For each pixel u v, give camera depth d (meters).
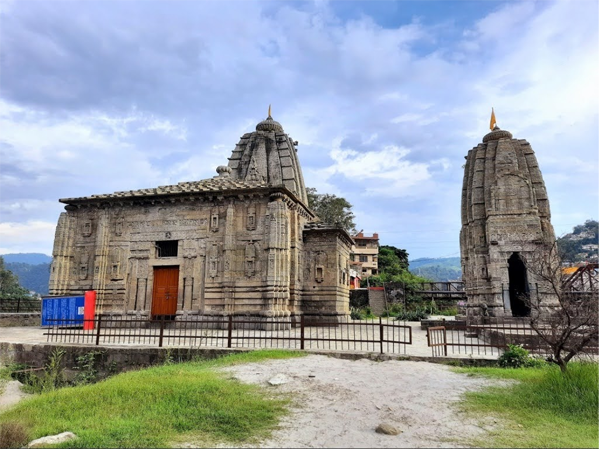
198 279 25.66
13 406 10.17
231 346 15.24
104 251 27.52
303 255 30.48
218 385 9.98
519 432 7.34
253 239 25.11
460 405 8.98
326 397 9.62
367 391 10.09
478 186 30.70
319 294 29.81
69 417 8.38
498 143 30.12
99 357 15.29
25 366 15.95
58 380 15.05
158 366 13.66
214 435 7.30
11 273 59.19
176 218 26.88
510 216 27.89
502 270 27.36
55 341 17.09
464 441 7.01
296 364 12.77
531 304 14.16
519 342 15.82
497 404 8.90
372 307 52.78
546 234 28.00
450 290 63.66
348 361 13.45
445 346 14.15
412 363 13.27
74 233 28.81
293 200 27.59
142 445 6.74
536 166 29.44
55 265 27.83
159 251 27.48
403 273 77.94
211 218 26.03
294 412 8.60
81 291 27.53
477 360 13.23
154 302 26.45
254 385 10.49
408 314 42.78
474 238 30.17
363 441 7.07
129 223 27.69
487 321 24.22
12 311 31.77
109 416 8.23
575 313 10.28
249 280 24.62
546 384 9.60
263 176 35.81
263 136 38.12
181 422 7.77
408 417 8.30
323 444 6.95
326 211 56.72
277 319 23.45
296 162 39.25
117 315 26.31
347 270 34.47
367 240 84.19
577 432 7.29
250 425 7.75
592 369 9.77
